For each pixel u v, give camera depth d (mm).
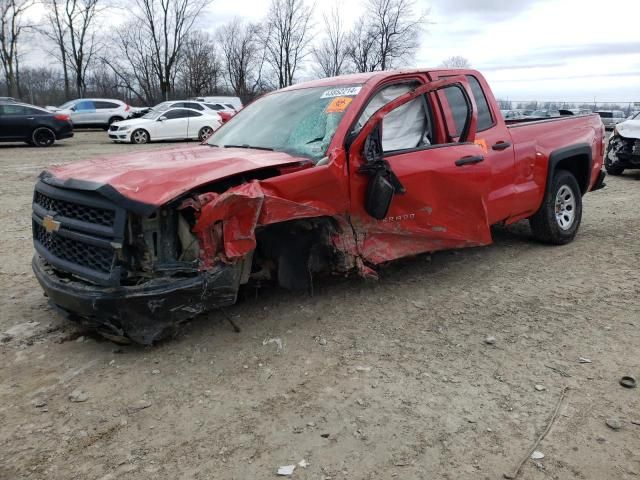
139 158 4047
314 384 3291
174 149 4625
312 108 4500
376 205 3949
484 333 3965
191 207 3285
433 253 5906
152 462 2613
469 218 4680
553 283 5008
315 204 3764
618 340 3828
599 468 2547
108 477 2514
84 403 3094
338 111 4230
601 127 6754
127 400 3123
